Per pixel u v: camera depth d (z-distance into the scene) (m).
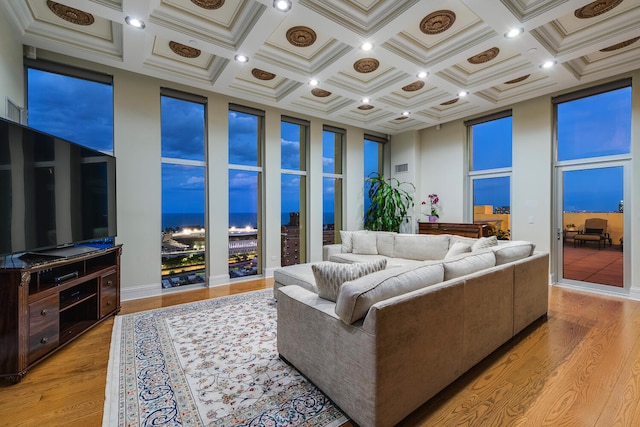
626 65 3.64
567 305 3.53
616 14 2.86
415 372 1.64
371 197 6.58
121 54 3.47
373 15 2.79
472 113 5.30
